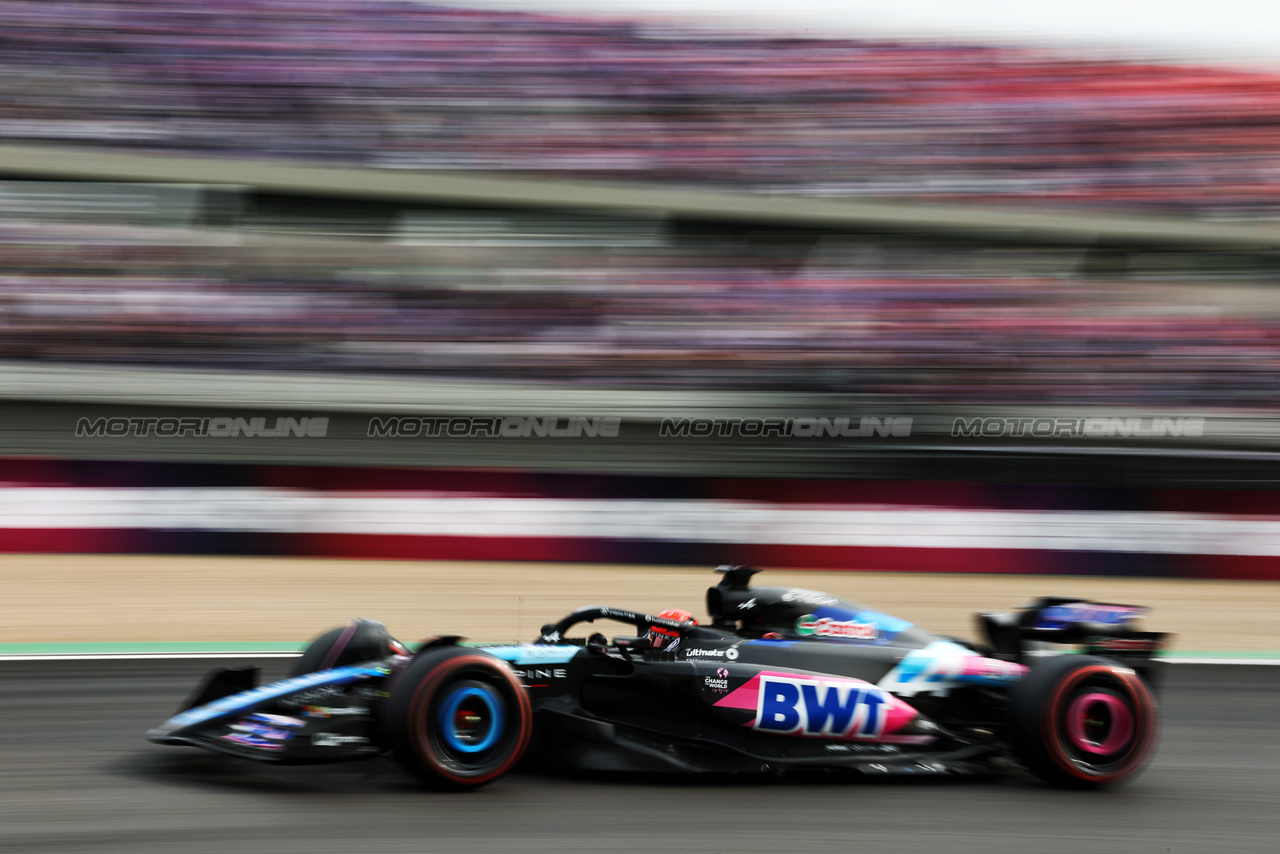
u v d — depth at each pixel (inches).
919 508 1653.5
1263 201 2503.7
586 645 676.1
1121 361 2140.7
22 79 2111.2
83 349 1717.5
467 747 589.6
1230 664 1216.2
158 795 592.4
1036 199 2425.0
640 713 666.8
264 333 1851.6
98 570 1408.7
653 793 625.3
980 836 596.4
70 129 2081.7
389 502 1551.4
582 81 2445.9
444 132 2258.9
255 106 2177.7
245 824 544.7
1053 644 776.9
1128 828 629.9
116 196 2025.1
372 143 2236.7
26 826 547.2
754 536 1627.7
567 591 1444.4
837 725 684.1
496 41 2454.5
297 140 2183.8
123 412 1539.1
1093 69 2709.2
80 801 584.4
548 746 644.1
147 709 847.7
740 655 693.3
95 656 1065.5
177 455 1546.5
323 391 1765.5
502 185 2241.6
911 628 754.2
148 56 2202.3
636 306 2090.3
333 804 573.6
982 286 2281.0
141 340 1786.4
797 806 624.7
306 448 1584.6
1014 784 706.8
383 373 1849.2
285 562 1499.8
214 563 1472.7
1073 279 2346.2
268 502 1520.7
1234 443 1939.0
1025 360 2110.0
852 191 2358.5
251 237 2060.8
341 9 2342.5
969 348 2139.5
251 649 1136.8
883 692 704.4
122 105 2134.6
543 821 564.1
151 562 1457.9
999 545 1651.1
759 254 2290.8
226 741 595.8
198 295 1895.9
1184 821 652.1
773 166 2400.3
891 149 2474.2
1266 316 2300.7
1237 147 2576.3
